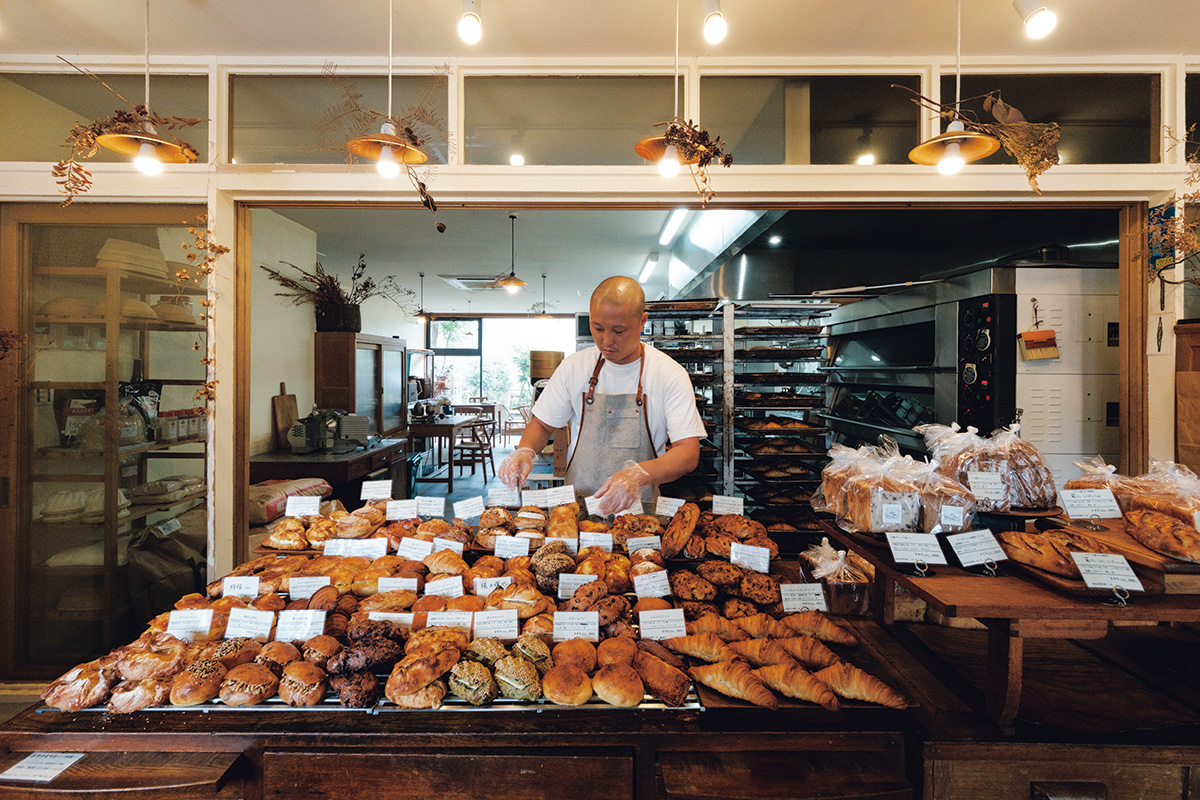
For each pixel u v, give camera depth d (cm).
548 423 241
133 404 240
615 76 242
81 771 94
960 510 117
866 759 99
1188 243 220
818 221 356
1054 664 123
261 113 241
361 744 98
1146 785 97
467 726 99
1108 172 230
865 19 213
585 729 98
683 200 246
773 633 118
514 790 97
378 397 600
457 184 238
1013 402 272
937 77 236
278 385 474
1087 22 212
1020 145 197
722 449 359
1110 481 123
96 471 241
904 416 344
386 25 217
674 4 206
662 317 384
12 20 212
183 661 109
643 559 141
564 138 244
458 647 110
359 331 557
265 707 104
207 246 233
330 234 626
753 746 99
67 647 241
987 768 98
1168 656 123
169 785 91
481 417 945
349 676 105
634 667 110
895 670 116
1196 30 216
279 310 476
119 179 232
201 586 241
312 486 364
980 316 278
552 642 117
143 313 239
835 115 242
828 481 139
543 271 851
